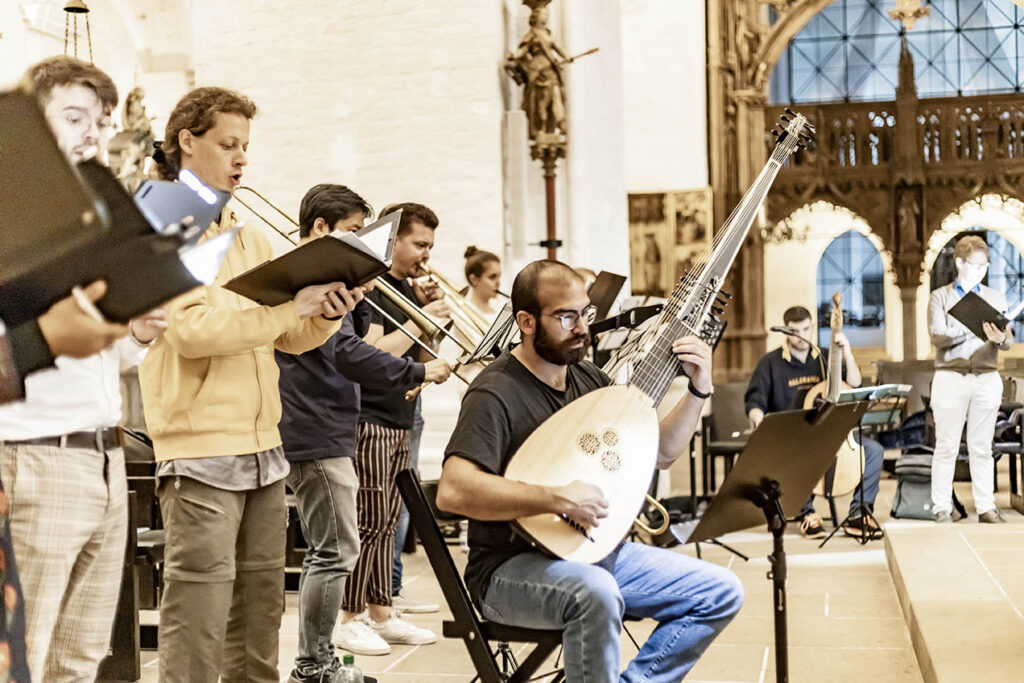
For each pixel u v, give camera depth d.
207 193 2.66
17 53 9.38
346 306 3.19
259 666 3.52
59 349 1.72
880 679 4.87
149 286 1.72
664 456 3.72
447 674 4.98
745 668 5.06
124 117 9.35
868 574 7.12
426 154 9.22
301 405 4.35
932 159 21.73
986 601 5.37
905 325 22.17
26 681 1.66
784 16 20.50
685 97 17.97
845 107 21.83
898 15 22.47
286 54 9.45
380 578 5.50
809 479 4.00
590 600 3.16
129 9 9.95
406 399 5.37
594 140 10.12
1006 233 23.31
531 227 9.42
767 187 3.90
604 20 10.68
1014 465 9.26
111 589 2.97
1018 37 24.38
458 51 9.16
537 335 3.43
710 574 3.49
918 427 9.63
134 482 5.47
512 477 3.31
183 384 3.30
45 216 1.57
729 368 20.25
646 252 17.72
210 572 3.29
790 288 24.64
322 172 9.40
